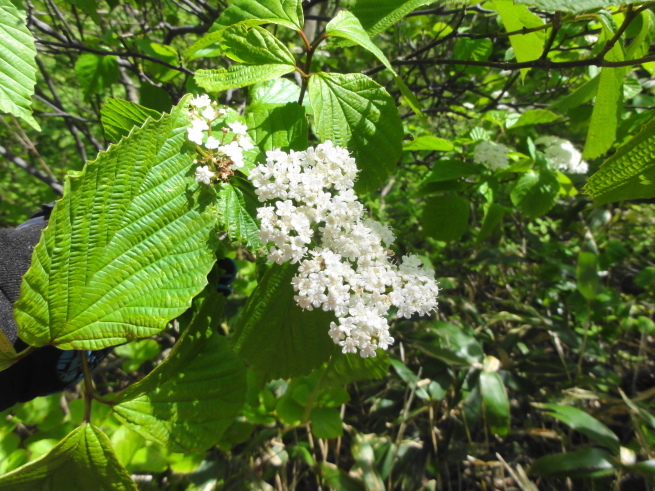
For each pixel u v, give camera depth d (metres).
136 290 0.19
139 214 0.19
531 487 0.39
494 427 0.44
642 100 0.56
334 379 0.27
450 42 0.62
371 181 0.24
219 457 0.45
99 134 0.82
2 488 0.19
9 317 0.20
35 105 0.84
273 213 0.20
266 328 0.23
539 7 0.16
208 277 0.25
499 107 0.65
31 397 0.22
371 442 0.47
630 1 0.17
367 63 0.77
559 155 0.52
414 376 0.50
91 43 0.52
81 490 0.20
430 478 0.49
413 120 0.81
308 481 0.50
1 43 0.20
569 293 0.72
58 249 0.18
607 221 0.71
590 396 0.51
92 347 0.18
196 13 0.49
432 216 0.45
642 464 0.39
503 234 0.80
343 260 0.22
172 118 0.20
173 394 0.22
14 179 0.86
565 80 0.63
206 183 0.20
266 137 0.23
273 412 0.42
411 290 0.21
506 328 0.66
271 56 0.22
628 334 0.68
